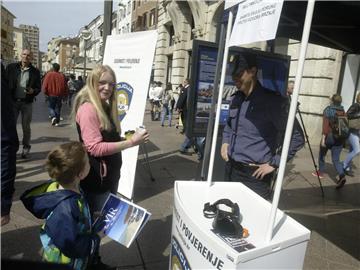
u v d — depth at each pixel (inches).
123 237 85.0
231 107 118.1
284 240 65.5
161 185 204.5
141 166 245.4
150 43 171.3
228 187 93.5
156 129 443.5
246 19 80.2
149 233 141.9
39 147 282.8
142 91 170.7
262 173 104.7
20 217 147.9
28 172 211.6
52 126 399.5
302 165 281.4
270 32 69.3
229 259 60.2
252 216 76.9
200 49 169.5
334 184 233.3
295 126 106.3
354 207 189.3
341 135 225.5
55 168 79.1
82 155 81.6
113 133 107.5
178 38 806.5
